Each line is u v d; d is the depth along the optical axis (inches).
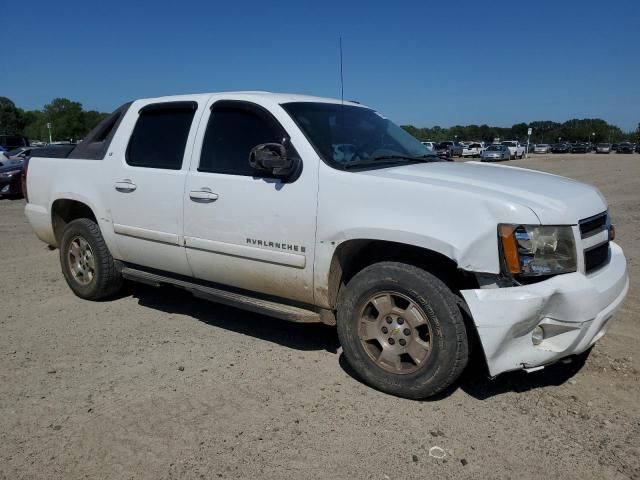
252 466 109.8
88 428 123.1
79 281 213.5
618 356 159.0
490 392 139.3
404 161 163.2
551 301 121.9
